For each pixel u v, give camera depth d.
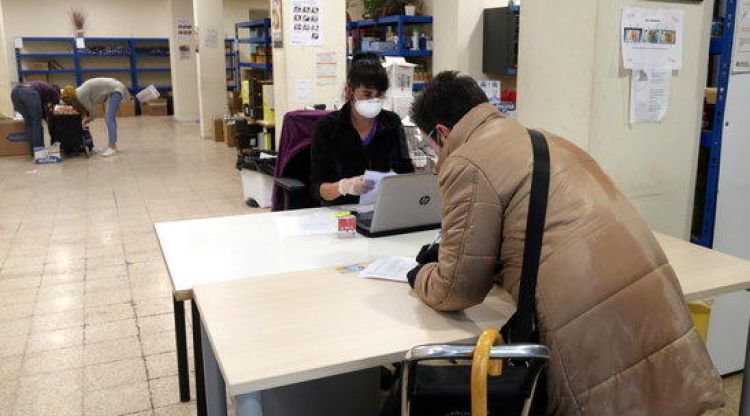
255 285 1.75
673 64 2.45
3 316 3.40
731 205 2.67
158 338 3.15
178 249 2.10
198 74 10.37
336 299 1.65
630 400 1.27
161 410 2.54
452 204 1.42
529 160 1.37
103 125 11.95
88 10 13.53
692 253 2.01
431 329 1.48
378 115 2.79
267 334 1.44
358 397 2.01
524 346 1.16
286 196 2.98
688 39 2.46
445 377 1.29
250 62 8.83
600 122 2.37
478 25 5.56
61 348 3.04
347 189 2.47
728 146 2.60
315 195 2.75
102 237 4.84
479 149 1.41
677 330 1.30
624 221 1.35
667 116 2.50
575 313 1.29
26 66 13.38
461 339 1.43
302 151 3.09
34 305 3.55
